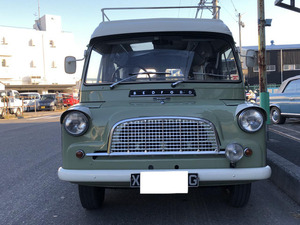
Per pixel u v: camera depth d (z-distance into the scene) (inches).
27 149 324.8
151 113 121.4
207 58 153.1
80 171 120.5
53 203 165.3
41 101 1205.7
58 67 1926.7
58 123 617.9
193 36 155.3
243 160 119.3
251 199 163.6
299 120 499.5
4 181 208.4
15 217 147.3
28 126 573.3
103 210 152.2
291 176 164.6
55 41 1908.2
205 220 137.4
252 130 118.9
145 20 163.3
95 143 120.9
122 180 118.1
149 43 155.8
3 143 370.0
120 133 119.8
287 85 429.7
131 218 141.7
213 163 118.3
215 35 155.2
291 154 229.9
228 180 117.2
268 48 1665.8
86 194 141.9
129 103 140.3
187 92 144.0
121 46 157.1
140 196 171.3
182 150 119.1
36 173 227.8
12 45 1760.6
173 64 152.0
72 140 122.8
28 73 1823.3
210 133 118.8
